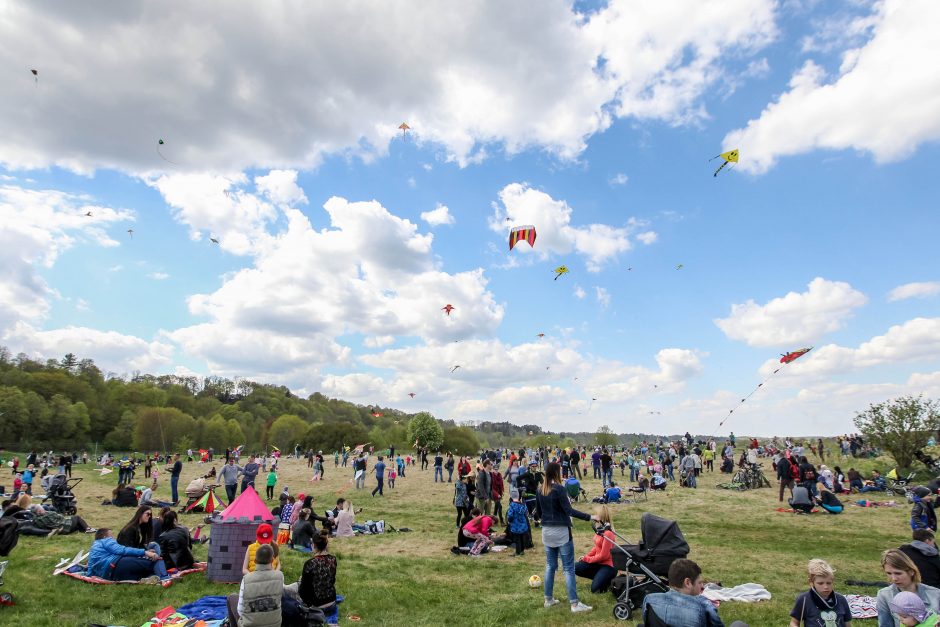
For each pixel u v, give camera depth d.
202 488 20.77
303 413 160.38
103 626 7.52
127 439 105.88
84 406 101.88
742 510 20.16
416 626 8.09
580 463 41.38
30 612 8.07
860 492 23.98
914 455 26.78
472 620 8.27
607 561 9.22
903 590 4.93
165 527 10.84
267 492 25.69
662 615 4.68
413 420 75.81
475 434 96.19
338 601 9.12
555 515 8.47
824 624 5.23
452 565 12.33
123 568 9.70
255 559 6.79
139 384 129.88
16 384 105.88
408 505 23.06
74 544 12.52
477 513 17.50
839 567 11.48
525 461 36.06
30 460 36.91
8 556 10.89
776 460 27.17
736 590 9.38
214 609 8.28
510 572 11.68
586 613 8.14
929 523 10.49
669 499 22.83
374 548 14.39
